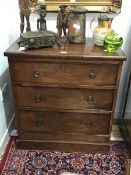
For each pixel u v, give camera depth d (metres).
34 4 1.73
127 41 1.87
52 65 1.46
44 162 1.68
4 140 1.81
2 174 1.57
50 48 1.51
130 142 1.77
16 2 1.74
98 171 1.61
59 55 1.40
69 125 1.70
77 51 1.46
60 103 1.61
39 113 1.66
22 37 1.45
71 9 1.64
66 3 1.71
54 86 1.54
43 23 1.59
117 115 2.13
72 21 1.54
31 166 1.64
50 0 1.71
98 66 1.46
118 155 1.75
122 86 2.03
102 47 1.55
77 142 1.74
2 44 1.71
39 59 1.44
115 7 1.71
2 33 1.70
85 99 1.58
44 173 1.59
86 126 1.69
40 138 1.76
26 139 1.76
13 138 1.92
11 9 1.77
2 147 1.76
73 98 1.59
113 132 2.02
